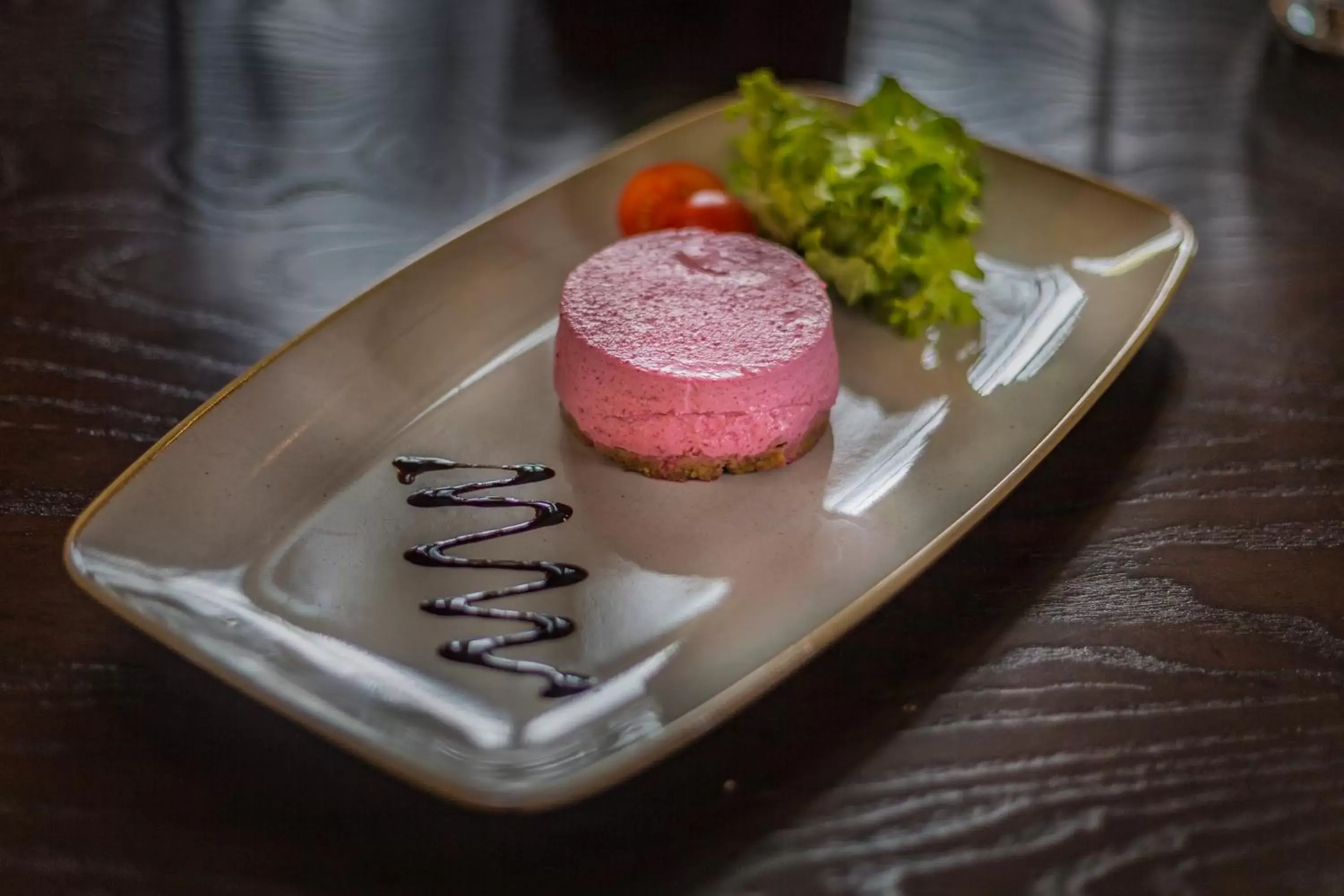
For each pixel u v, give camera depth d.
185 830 0.37
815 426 0.47
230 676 0.37
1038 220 0.52
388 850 0.36
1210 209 0.56
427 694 0.40
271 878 0.36
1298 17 0.66
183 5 0.67
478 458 0.46
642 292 0.47
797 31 0.66
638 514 0.45
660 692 0.40
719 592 0.43
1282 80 0.64
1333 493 0.45
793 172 0.51
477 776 0.36
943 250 0.49
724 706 0.37
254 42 0.65
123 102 0.60
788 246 0.53
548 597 0.42
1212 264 0.53
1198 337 0.50
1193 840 0.37
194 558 0.42
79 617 0.41
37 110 0.60
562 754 0.38
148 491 0.42
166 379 0.48
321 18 0.67
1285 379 0.49
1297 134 0.60
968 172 0.52
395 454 0.46
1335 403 0.48
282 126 0.60
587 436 0.47
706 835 0.37
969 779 0.38
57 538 0.42
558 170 0.58
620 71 0.63
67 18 0.66
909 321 0.50
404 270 0.49
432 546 0.44
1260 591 0.42
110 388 0.47
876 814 0.37
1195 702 0.39
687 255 0.49
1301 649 0.41
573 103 0.61
